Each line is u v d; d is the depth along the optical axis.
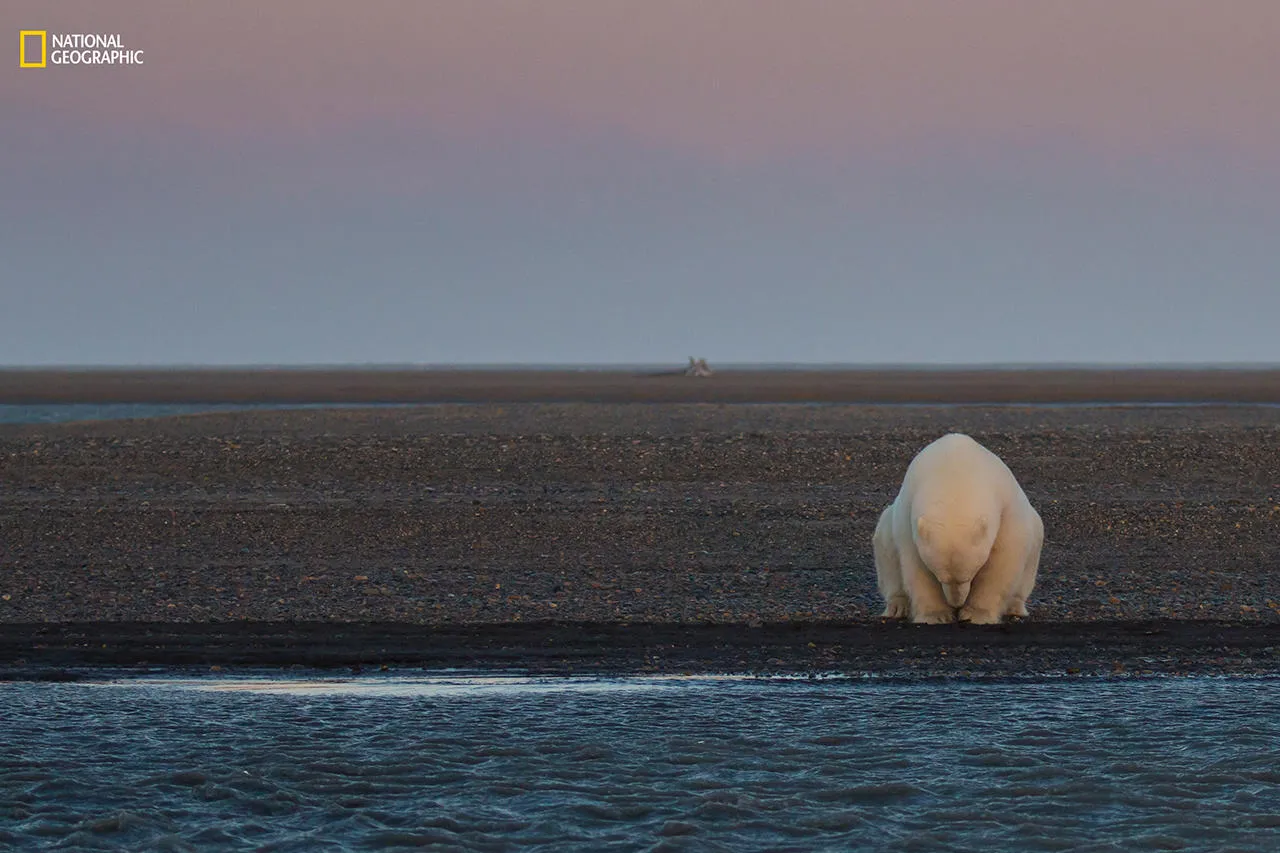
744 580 58.62
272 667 40.84
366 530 71.88
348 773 28.83
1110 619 49.78
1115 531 71.62
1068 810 26.47
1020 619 49.47
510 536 70.50
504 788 27.78
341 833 25.20
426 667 40.81
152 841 24.70
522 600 53.69
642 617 50.31
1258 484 88.19
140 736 31.78
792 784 28.09
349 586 56.78
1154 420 136.62
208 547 67.81
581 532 71.31
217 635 46.00
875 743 31.25
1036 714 34.16
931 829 25.45
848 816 26.12
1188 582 58.00
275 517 74.75
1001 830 25.38
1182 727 32.66
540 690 37.34
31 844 24.56
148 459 95.38
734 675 39.53
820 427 126.75
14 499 82.38
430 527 72.44
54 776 28.47
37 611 51.41
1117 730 32.44
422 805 26.72
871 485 88.25
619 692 37.00
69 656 42.38
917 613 48.59
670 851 24.28
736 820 25.89
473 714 34.19
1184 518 73.88
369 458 95.50
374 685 38.12
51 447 99.06
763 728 32.66
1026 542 48.44
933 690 37.25
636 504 79.31
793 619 50.00
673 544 68.62
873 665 40.97
